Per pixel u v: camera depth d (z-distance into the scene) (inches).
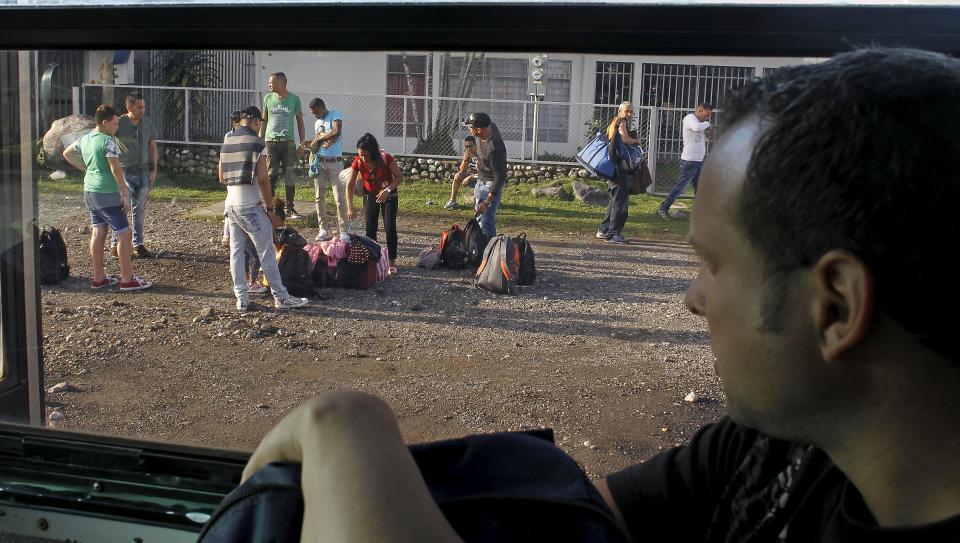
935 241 20.6
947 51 40.4
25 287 71.1
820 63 24.0
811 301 22.8
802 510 29.0
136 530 54.1
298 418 26.6
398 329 232.4
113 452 57.0
